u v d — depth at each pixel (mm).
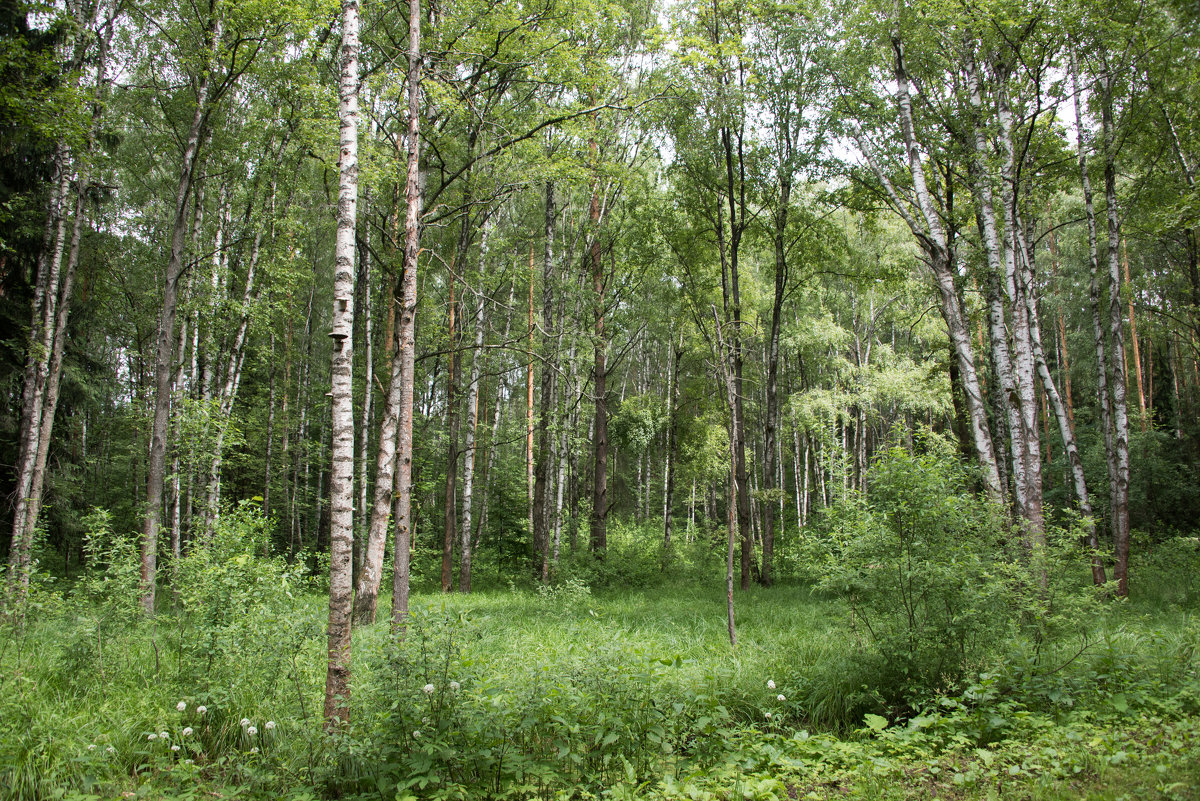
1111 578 13586
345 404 5582
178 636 7141
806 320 25500
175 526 13234
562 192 18172
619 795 4164
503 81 11320
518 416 32344
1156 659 6246
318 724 5012
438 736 4367
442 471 24672
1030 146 14070
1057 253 26172
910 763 4680
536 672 5297
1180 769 3811
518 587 18500
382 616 11188
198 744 5031
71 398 15234
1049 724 4938
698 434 24672
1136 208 14445
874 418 26656
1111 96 12867
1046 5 11047
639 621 11289
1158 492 19938
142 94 13938
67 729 5008
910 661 6125
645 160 18531
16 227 12844
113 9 12195
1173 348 25094
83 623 6637
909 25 11844
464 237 14000
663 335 23469
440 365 20234
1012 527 7062
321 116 11578
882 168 13758
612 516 30016
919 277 22375
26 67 10383
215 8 11258
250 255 14812
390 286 13633
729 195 16344
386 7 11266
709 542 24250
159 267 16406
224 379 16625
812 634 9039
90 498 22891
